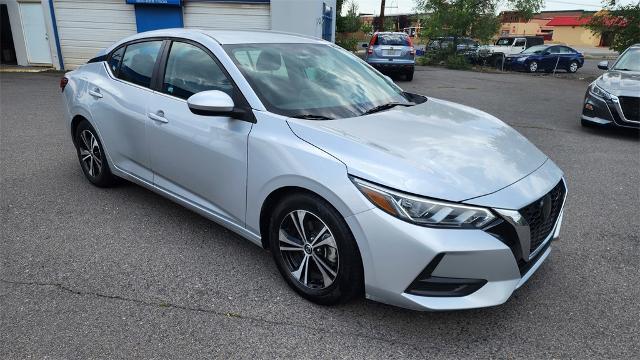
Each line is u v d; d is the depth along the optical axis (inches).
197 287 118.7
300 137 108.7
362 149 102.0
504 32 2645.2
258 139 113.6
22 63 608.4
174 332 102.0
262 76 126.4
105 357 94.0
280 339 100.5
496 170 102.5
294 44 148.6
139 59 155.9
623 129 325.1
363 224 95.3
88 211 161.8
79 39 576.4
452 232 90.7
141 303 111.7
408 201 92.0
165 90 142.7
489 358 96.6
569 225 162.6
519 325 107.0
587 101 313.0
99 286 118.1
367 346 99.2
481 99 474.0
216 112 114.5
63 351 95.4
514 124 341.7
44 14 568.7
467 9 976.3
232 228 128.0
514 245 95.2
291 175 105.7
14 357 93.5
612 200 187.8
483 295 94.7
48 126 287.0
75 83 179.5
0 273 122.8
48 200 170.6
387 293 96.6
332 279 106.1
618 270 132.0
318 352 97.0
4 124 290.8
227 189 124.0
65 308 109.1
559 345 100.7
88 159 182.4
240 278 123.2
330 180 99.3
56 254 133.1
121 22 564.1
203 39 136.9
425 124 121.5
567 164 238.7
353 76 146.6
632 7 715.4
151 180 151.2
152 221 155.3
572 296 118.7
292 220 111.8
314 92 129.3
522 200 97.1
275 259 118.3
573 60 941.2
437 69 922.1
